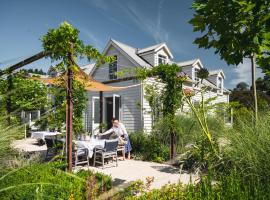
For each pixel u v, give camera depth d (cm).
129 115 1428
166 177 661
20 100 684
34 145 1234
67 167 504
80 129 784
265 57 309
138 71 1041
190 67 1914
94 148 817
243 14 256
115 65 1577
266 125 381
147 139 1067
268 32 250
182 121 976
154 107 1200
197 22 276
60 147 667
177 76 955
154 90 1260
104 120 1582
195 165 389
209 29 275
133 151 1086
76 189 344
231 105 444
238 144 365
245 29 266
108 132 999
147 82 1367
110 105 1612
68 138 521
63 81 581
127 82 1461
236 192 256
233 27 262
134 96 1409
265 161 318
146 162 917
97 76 1673
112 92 1543
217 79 2262
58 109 621
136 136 1122
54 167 442
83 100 761
